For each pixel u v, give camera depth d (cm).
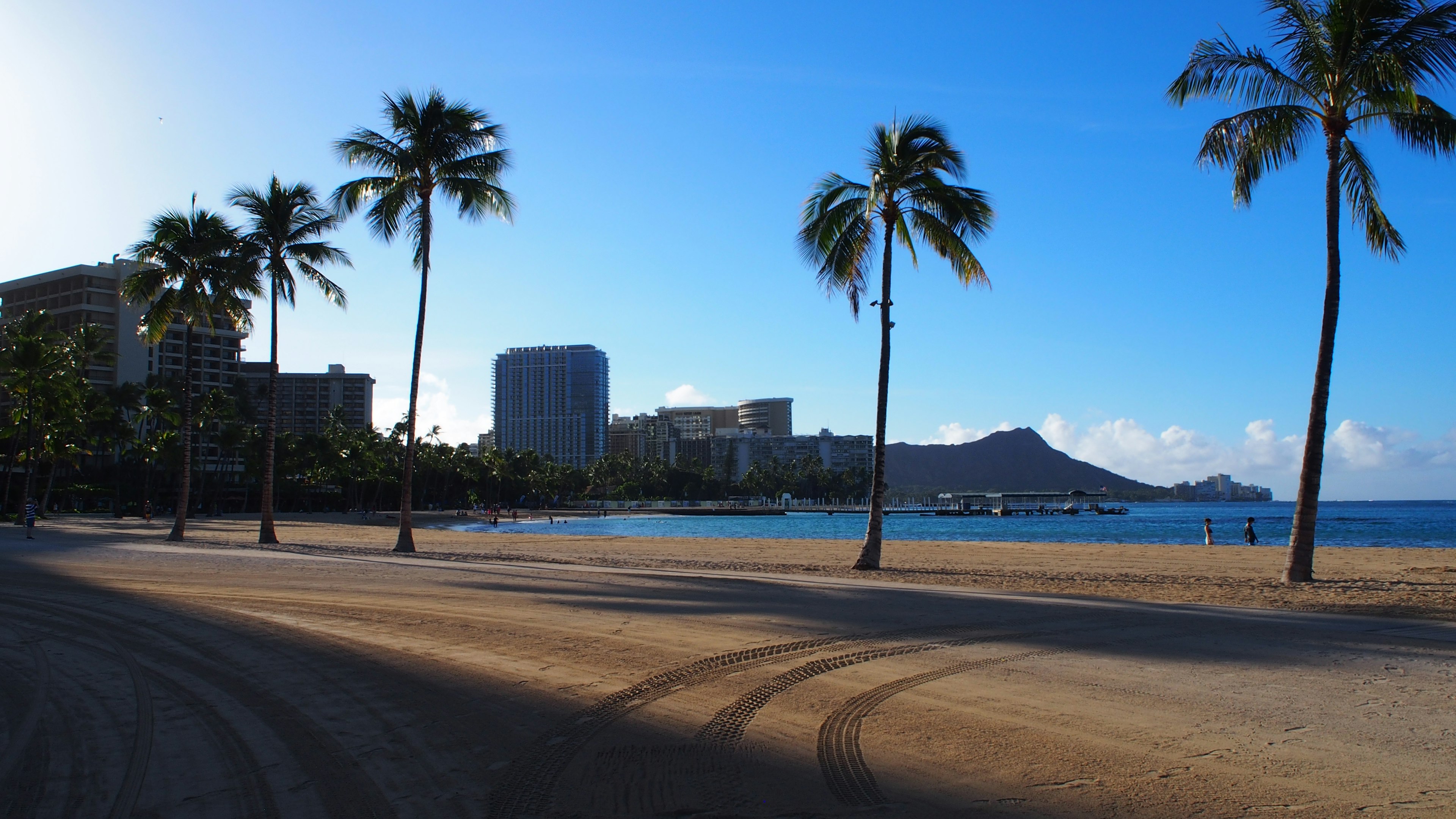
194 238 3666
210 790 593
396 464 13812
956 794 555
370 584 1775
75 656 1049
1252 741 651
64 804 569
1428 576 2227
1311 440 1916
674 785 582
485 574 2005
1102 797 544
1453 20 1675
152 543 3362
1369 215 1934
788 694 820
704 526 12938
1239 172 1916
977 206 2403
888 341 2492
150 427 10006
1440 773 574
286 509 12400
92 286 11912
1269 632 1112
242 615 1341
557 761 639
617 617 1289
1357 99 1838
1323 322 1886
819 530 11181
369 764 641
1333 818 503
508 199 3162
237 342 13488
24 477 8556
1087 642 1055
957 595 1573
